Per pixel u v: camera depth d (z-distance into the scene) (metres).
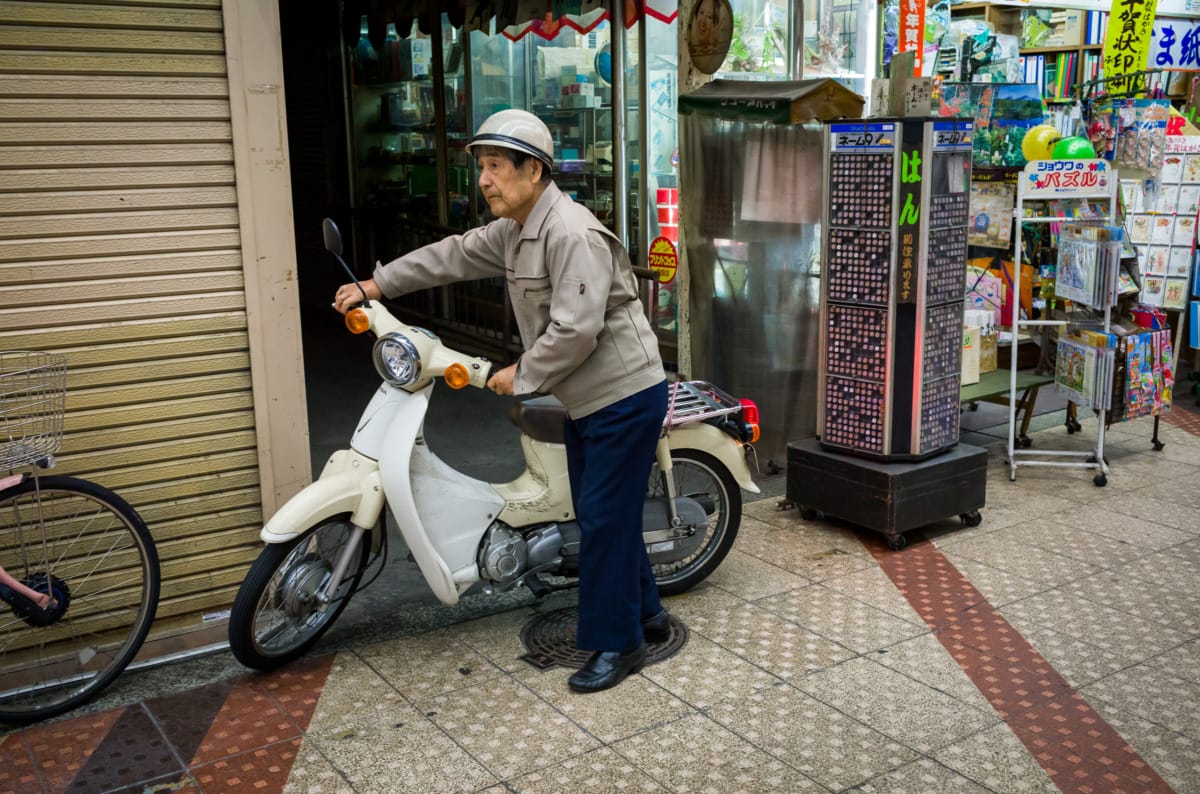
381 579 4.36
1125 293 5.67
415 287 3.65
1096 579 4.28
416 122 8.96
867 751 3.04
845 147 4.52
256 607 3.34
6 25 3.14
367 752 3.05
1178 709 3.28
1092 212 5.62
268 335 3.62
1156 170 6.82
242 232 3.52
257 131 3.49
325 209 10.53
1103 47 7.84
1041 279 6.16
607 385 3.28
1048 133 6.03
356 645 3.73
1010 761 2.99
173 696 3.39
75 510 3.42
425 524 3.54
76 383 3.38
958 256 4.64
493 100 7.83
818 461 4.80
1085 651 3.66
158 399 3.52
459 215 8.46
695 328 5.88
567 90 7.10
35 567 3.39
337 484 3.44
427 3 8.48
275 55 3.48
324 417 6.72
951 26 6.86
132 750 3.08
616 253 3.28
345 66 10.00
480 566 3.68
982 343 6.09
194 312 3.52
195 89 3.41
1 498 3.12
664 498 3.96
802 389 5.63
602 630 3.41
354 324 3.42
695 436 4.00
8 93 3.17
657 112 6.52
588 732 3.14
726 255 5.65
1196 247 7.11
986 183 6.20
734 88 5.45
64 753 3.07
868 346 4.59
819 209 5.38
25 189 3.23
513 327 7.87
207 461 3.63
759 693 3.37
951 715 3.24
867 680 3.46
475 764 2.98
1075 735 3.13
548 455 3.77
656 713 3.25
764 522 4.93
